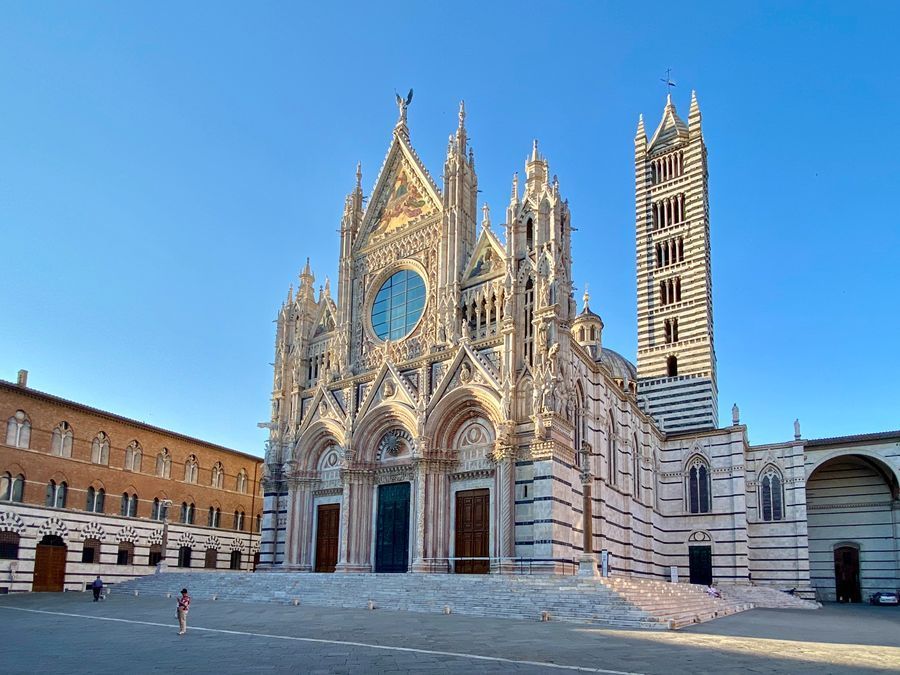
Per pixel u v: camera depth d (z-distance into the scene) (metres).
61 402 71.94
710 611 49.16
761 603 72.88
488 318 61.38
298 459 70.75
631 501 73.38
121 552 77.44
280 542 71.31
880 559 87.19
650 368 98.75
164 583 64.81
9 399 67.31
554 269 57.38
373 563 63.34
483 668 22.56
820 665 24.52
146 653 26.20
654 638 31.48
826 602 86.81
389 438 64.88
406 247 70.62
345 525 63.94
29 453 68.62
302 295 77.50
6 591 65.12
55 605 51.97
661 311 100.06
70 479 72.44
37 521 68.50
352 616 40.72
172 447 85.44
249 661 24.05
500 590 44.44
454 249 65.25
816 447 86.00
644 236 104.06
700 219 99.94
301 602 51.50
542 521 52.62
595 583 41.91
